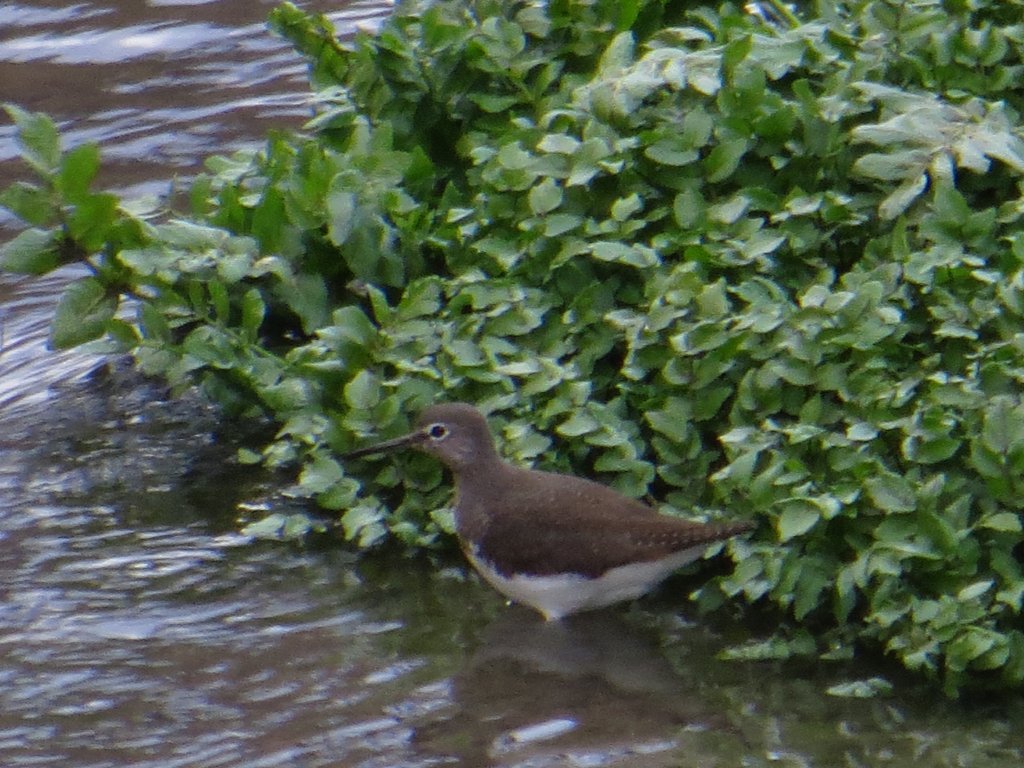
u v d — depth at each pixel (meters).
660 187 13.51
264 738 11.00
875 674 11.41
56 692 11.53
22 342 16.80
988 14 14.44
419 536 13.22
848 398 11.79
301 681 11.66
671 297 12.41
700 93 13.59
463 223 14.05
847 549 11.69
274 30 16.00
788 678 11.47
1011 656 10.79
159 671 11.78
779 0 15.22
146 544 13.47
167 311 13.94
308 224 13.84
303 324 14.03
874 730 10.84
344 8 23.14
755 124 13.25
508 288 13.16
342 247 13.80
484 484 12.50
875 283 12.02
